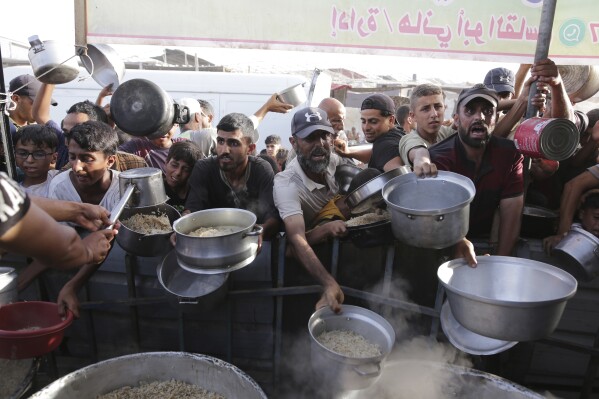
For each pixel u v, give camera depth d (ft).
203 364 5.95
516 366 6.97
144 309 7.11
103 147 6.52
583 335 6.98
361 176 7.04
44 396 5.24
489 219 6.90
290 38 6.88
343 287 6.83
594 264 6.07
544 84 6.65
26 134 7.68
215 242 5.24
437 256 6.75
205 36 6.72
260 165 7.66
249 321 7.02
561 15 7.54
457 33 7.03
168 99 6.62
